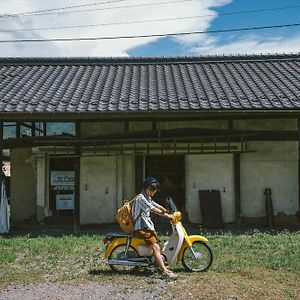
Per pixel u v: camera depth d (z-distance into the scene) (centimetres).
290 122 1307
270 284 651
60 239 1060
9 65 1588
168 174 1345
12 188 1472
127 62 1602
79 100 1195
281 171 1321
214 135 1245
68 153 1347
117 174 1331
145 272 735
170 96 1215
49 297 604
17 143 1230
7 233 1203
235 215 1293
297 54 1619
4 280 689
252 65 1572
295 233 1133
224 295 601
